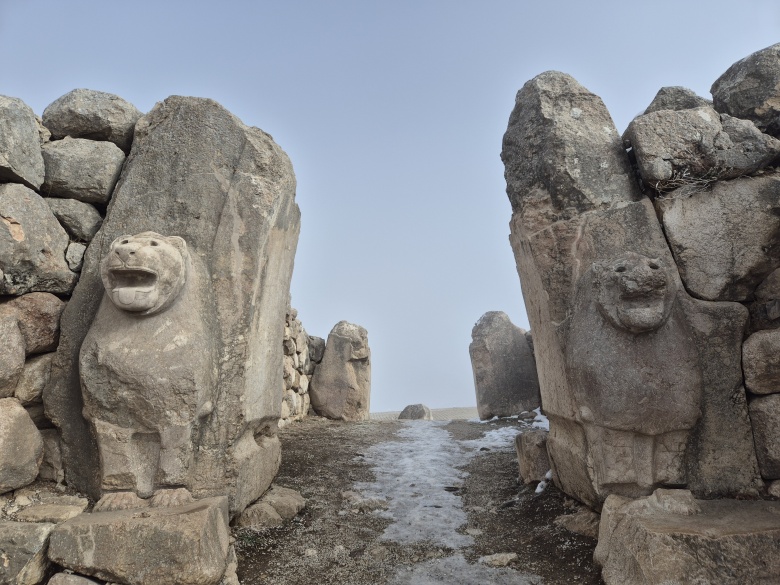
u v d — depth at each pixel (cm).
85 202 376
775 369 319
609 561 279
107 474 307
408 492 439
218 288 343
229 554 303
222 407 329
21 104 347
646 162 347
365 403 816
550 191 363
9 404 322
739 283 339
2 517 299
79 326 344
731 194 345
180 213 355
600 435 319
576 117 375
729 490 318
